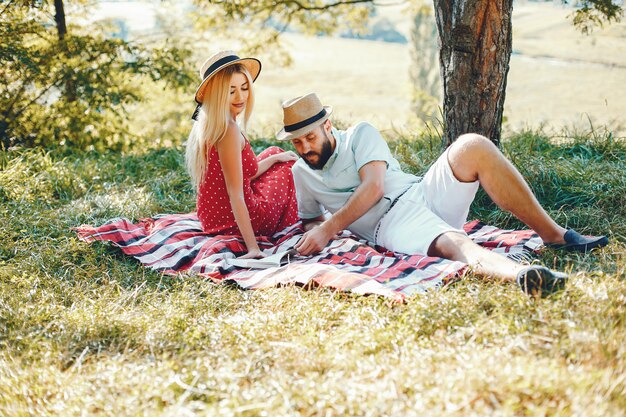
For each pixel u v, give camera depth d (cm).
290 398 229
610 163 568
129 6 1054
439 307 301
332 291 352
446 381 227
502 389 219
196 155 452
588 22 659
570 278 315
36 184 595
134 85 970
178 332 308
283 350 277
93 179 634
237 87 432
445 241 381
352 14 1129
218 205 457
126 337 306
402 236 407
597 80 2522
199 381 253
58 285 395
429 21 2756
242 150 446
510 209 396
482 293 315
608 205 492
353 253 408
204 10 1020
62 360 286
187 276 397
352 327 298
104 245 452
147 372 257
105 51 893
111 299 367
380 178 420
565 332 268
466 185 399
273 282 371
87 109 878
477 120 517
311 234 416
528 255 395
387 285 348
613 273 350
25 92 874
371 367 251
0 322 328
